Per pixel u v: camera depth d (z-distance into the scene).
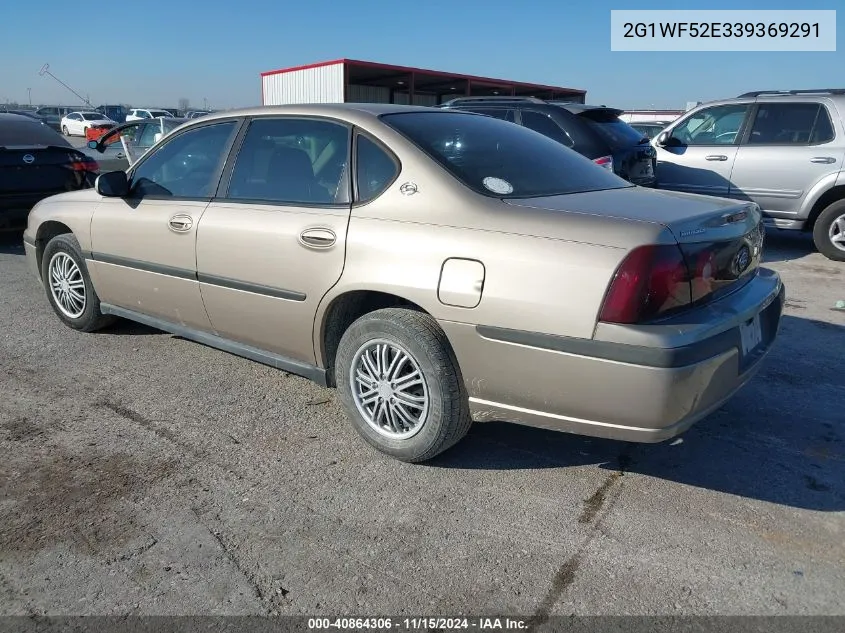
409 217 3.12
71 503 2.95
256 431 3.63
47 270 5.18
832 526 2.83
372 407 3.39
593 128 7.58
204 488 3.09
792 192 8.02
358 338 3.29
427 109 3.85
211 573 2.54
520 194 3.14
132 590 2.45
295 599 2.41
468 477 3.21
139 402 3.97
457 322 2.93
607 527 2.82
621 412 2.67
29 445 3.45
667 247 2.63
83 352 4.75
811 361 4.66
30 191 7.89
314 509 2.94
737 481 3.18
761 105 8.23
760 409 3.92
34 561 2.59
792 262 7.95
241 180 3.86
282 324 3.62
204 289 3.94
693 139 8.82
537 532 2.79
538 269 2.74
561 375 2.73
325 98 22.38
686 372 2.58
